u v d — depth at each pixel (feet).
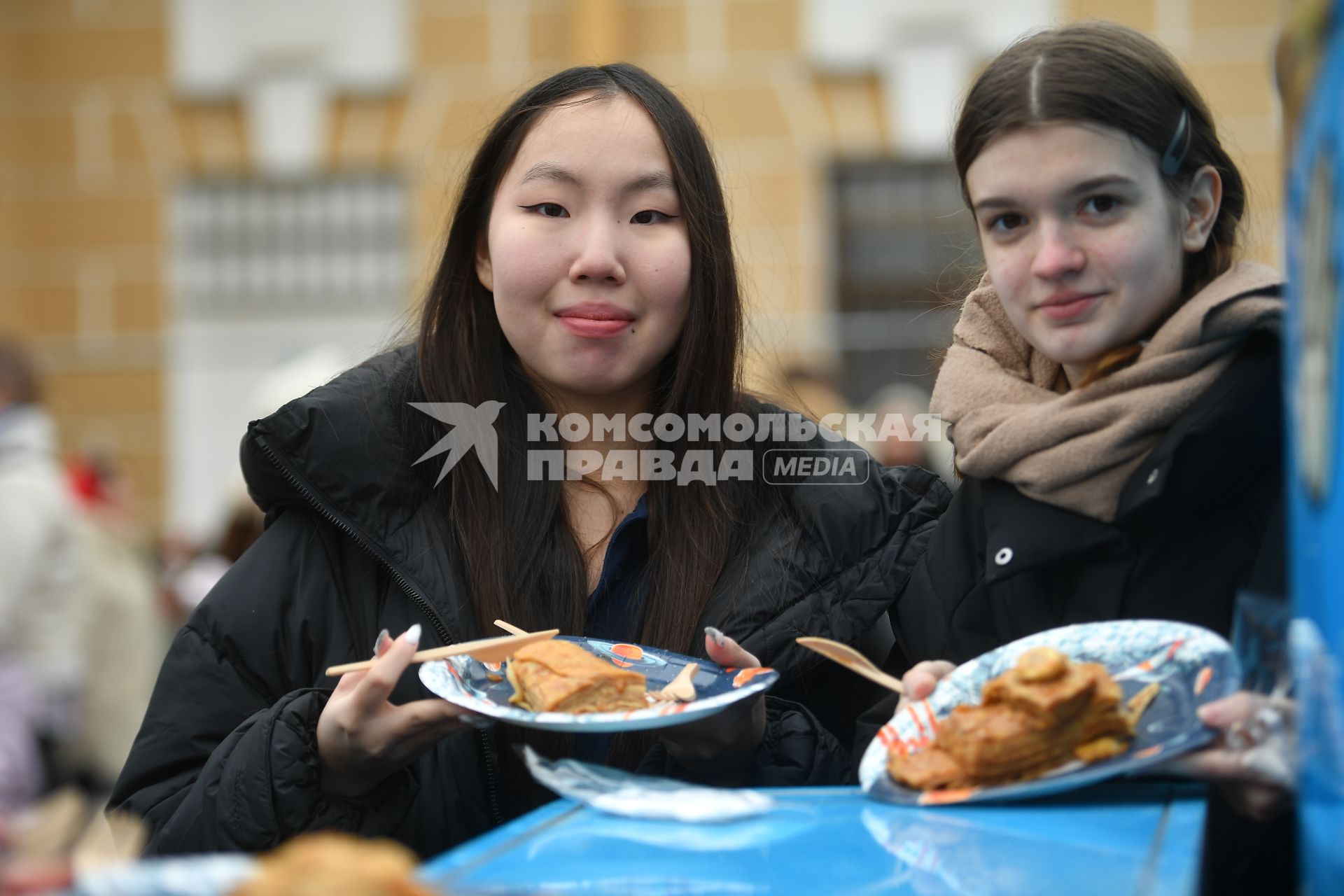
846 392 32.14
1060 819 4.65
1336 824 3.73
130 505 21.35
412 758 5.96
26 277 36.14
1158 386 5.82
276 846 6.07
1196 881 4.05
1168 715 5.03
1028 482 6.08
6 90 36.19
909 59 33.50
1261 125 30.55
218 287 35.99
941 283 8.29
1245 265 5.99
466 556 6.84
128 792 6.71
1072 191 5.78
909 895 3.87
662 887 3.97
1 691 12.51
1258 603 5.12
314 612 6.86
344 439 6.81
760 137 33.96
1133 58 5.91
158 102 36.01
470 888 3.61
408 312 8.96
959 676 5.51
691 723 5.94
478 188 7.19
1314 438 3.82
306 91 35.55
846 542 7.06
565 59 34.58
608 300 6.80
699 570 6.98
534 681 5.60
